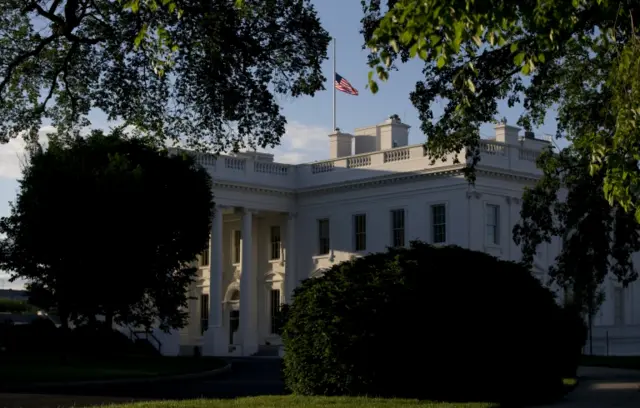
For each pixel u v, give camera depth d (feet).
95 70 86.43
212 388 91.30
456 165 173.06
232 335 208.33
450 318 60.90
